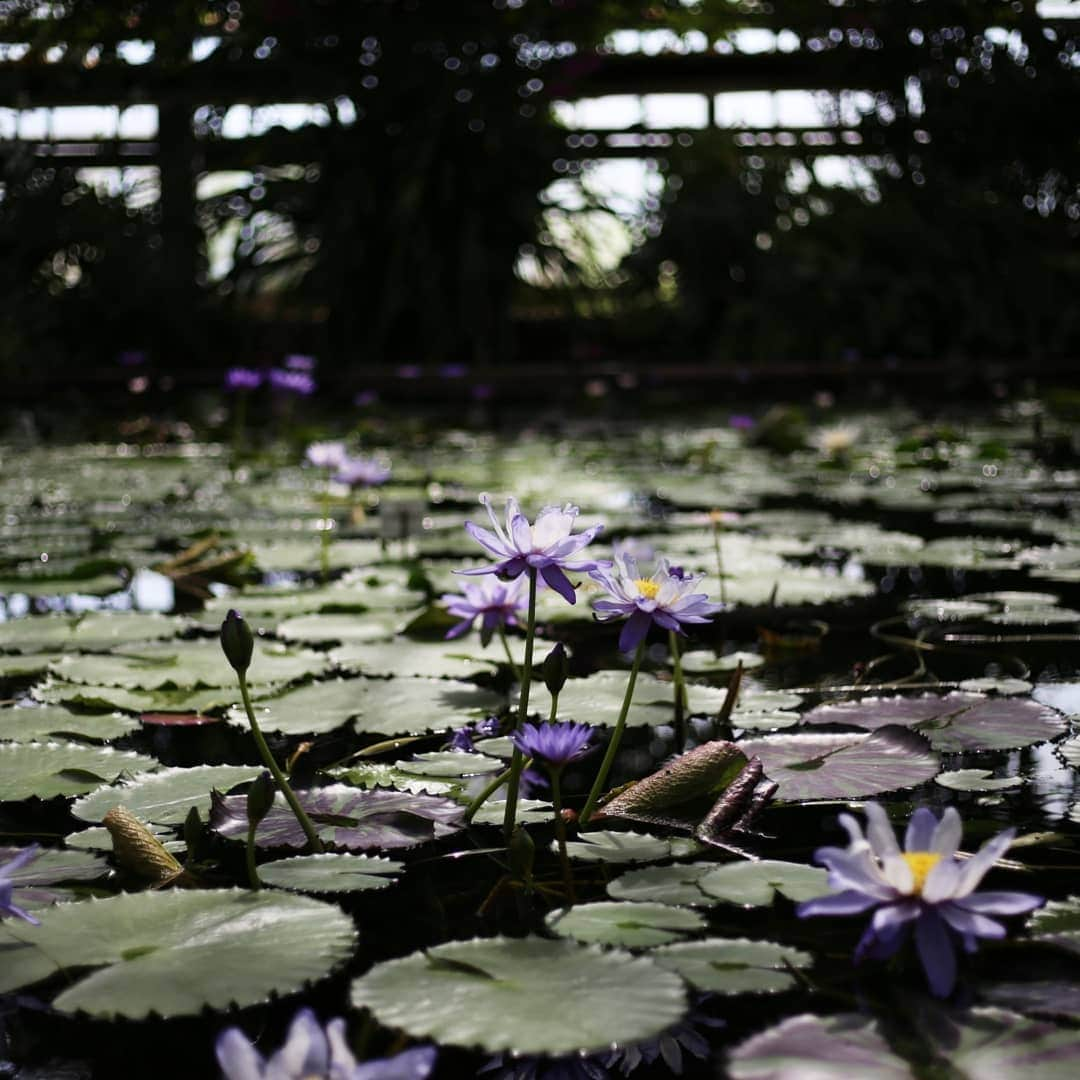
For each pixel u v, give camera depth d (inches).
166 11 329.4
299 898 42.6
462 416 312.5
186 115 363.6
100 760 60.4
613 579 53.0
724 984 36.1
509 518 52.0
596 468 203.5
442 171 363.9
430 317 366.9
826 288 376.8
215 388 321.4
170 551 127.4
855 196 394.6
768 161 400.5
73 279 369.4
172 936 39.8
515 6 354.0
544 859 48.1
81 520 151.9
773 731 65.3
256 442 255.0
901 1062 31.7
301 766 60.0
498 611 67.0
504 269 372.2
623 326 393.7
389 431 262.7
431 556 121.3
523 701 51.1
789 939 40.0
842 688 73.4
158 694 73.0
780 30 373.7
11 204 361.7
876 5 359.3
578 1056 33.5
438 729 66.4
